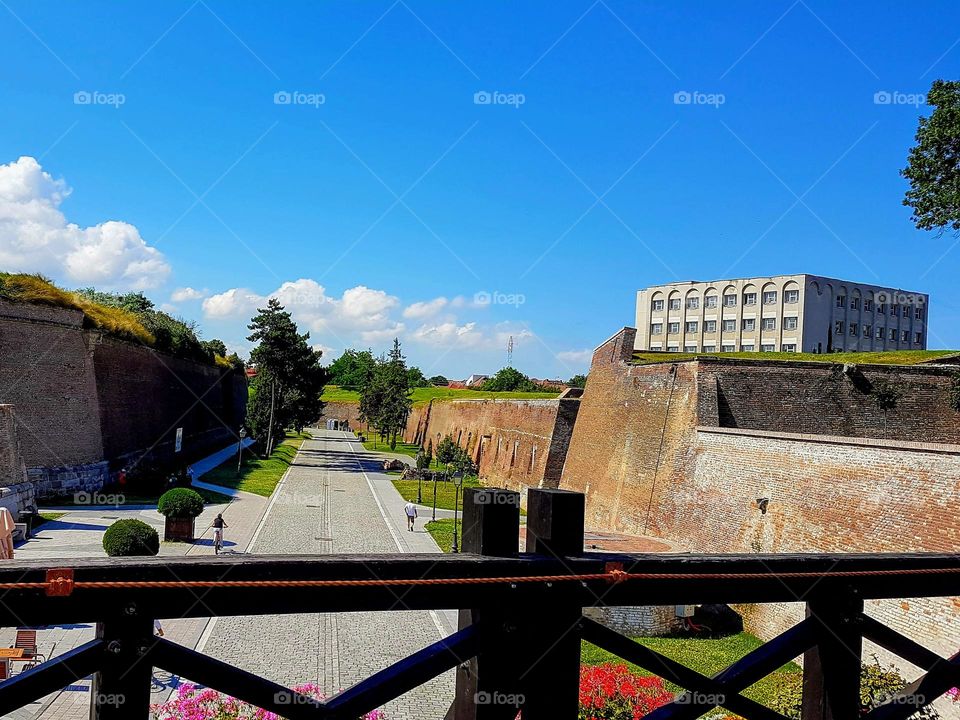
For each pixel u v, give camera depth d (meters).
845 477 18.66
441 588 2.59
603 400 37.75
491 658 2.69
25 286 36.22
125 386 42.16
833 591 3.15
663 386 30.08
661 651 18.06
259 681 2.54
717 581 2.96
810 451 20.09
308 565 2.46
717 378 27.41
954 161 20.94
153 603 2.36
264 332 64.94
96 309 41.44
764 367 27.81
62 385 36.44
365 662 16.59
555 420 45.94
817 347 73.50
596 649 15.61
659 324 84.31
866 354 39.91
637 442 31.61
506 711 2.70
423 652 2.66
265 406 66.00
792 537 19.94
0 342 34.19
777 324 74.44
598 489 35.97
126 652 2.33
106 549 20.45
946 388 28.44
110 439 39.56
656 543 25.52
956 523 15.32
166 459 49.97
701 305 80.56
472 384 133.88
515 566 2.69
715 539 23.45
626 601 2.86
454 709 2.90
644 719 2.98
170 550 26.16
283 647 17.27
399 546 30.80
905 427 27.91
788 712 9.32
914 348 81.56
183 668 2.42
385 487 52.41
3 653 13.75
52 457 35.53
